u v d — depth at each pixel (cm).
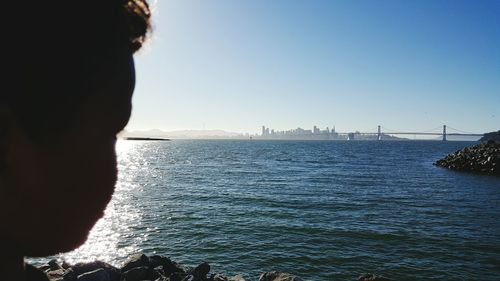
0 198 47
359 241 1864
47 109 48
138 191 3578
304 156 10338
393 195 3428
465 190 3769
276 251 1681
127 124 58
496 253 1684
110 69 53
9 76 46
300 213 2577
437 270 1468
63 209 49
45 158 48
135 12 57
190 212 2548
